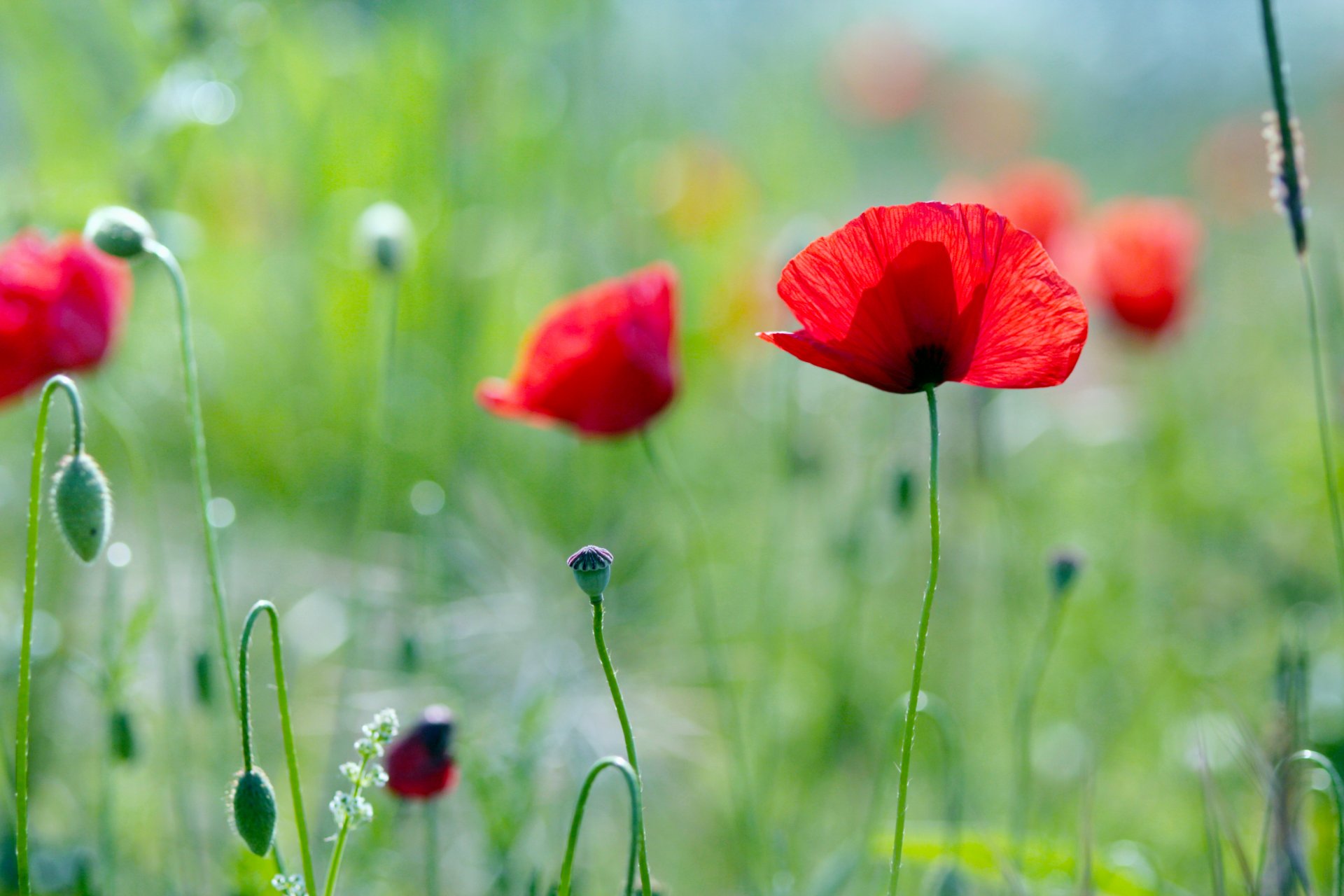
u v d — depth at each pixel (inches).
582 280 328.8
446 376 289.9
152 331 311.4
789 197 474.6
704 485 303.6
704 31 478.6
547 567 227.0
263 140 333.7
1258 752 139.2
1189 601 271.0
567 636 206.4
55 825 180.1
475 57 328.2
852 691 231.1
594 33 367.2
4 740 166.9
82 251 149.5
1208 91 900.6
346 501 280.4
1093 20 931.3
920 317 99.5
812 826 203.0
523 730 163.6
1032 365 99.7
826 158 509.7
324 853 171.0
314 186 325.4
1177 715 231.1
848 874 160.7
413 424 276.1
